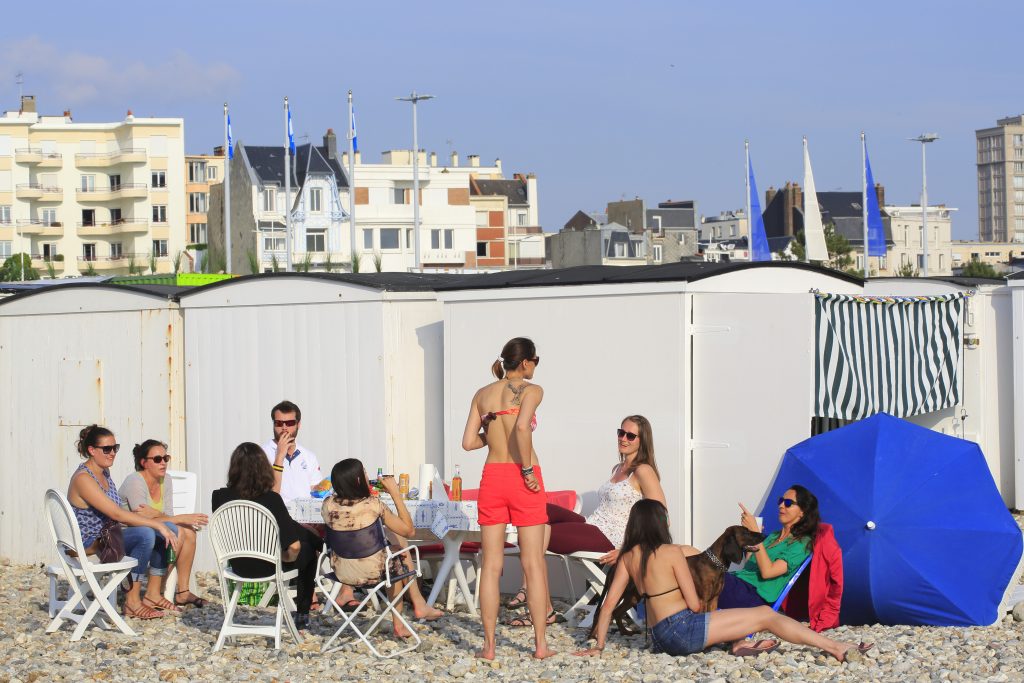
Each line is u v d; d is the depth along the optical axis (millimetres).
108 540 10352
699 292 11094
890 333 12453
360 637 9516
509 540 10109
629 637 9734
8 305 14953
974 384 16094
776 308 10789
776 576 9461
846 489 9961
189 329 13820
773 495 10477
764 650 8898
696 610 8844
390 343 12594
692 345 11125
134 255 107312
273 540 9523
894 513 9773
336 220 100000
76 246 108688
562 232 80312
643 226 120438
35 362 14820
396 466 12594
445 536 10469
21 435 14945
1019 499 16109
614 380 11430
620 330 11406
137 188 107875
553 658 9016
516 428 8859
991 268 97875
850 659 8602
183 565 11352
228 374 13547
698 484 11094
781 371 10773
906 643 9188
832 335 11195
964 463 10195
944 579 9680
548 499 11305
